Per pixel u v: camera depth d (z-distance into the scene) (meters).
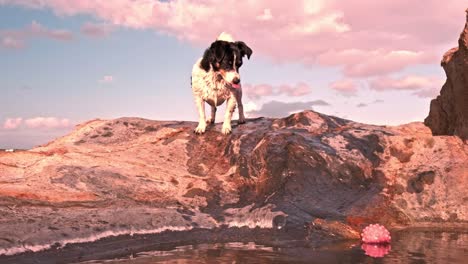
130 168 2.66
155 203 2.42
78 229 2.04
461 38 2.91
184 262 1.82
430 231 2.41
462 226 2.53
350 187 2.71
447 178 2.72
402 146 2.93
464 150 2.89
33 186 2.35
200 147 2.97
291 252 1.98
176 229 2.21
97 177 2.50
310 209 2.51
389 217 2.55
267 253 1.95
